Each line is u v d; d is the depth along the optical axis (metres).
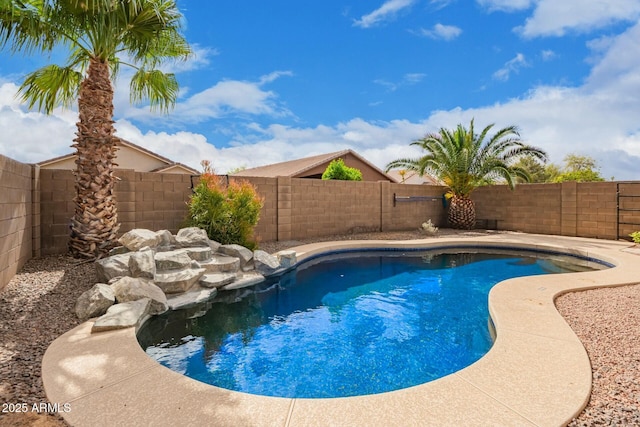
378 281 7.55
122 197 7.77
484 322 5.25
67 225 7.11
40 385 2.74
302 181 11.38
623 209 11.63
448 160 14.56
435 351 4.30
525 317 4.25
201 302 5.57
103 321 3.90
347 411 2.44
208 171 8.62
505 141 14.21
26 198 6.04
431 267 8.84
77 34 6.22
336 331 4.91
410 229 14.53
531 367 3.03
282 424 2.30
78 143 6.45
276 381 3.57
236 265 6.94
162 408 2.45
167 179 8.50
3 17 5.36
